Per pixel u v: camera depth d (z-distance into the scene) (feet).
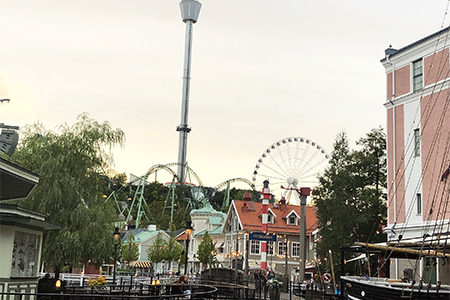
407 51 155.43
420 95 149.69
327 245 190.39
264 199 251.60
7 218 73.67
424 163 145.48
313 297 121.39
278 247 282.15
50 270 167.73
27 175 68.64
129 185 602.44
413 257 95.66
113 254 144.46
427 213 141.69
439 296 72.28
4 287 73.20
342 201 194.29
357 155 204.85
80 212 131.85
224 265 303.07
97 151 142.61
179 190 607.78
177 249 327.88
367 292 79.30
